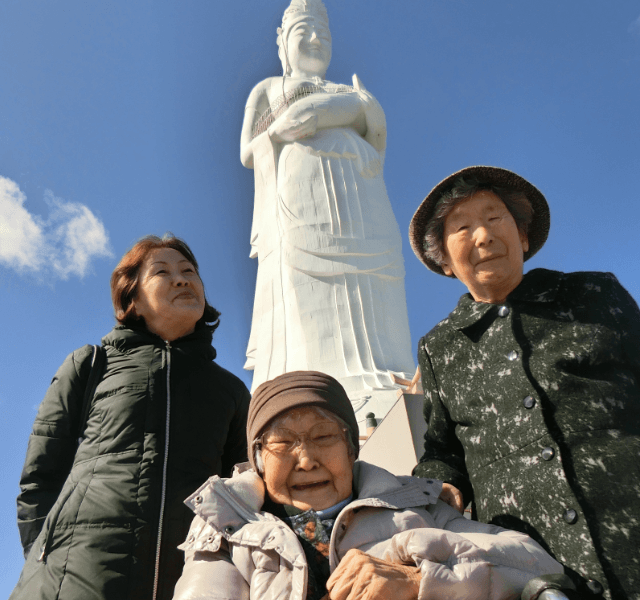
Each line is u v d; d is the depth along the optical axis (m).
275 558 0.76
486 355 0.95
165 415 1.12
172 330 1.25
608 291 0.90
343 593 0.70
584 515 0.79
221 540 0.81
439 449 1.07
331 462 0.83
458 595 0.70
